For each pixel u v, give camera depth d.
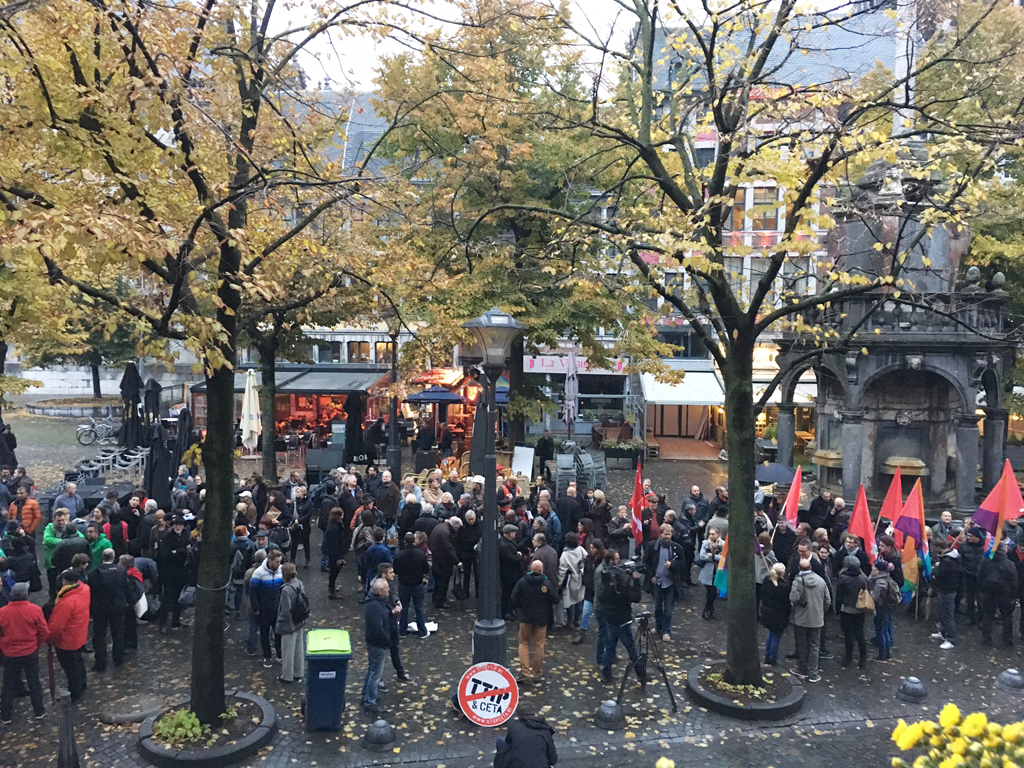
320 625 13.62
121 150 8.56
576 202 22.62
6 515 16.06
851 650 12.36
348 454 26.23
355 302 18.19
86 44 8.75
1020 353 24.69
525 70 20.34
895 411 21.36
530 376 27.33
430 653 12.45
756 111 10.53
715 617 14.45
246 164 9.77
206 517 9.47
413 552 12.91
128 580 12.05
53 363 41.09
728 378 11.04
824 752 9.57
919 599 14.67
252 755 9.22
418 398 26.69
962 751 3.37
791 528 14.84
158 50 8.00
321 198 11.51
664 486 27.53
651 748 9.60
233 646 12.63
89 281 14.85
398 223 16.69
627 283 14.16
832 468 22.58
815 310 20.27
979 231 23.44
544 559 12.75
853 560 12.23
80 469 23.58
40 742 9.45
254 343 22.41
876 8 10.73
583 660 12.28
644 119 11.28
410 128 20.14
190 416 21.44
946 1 10.99
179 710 9.82
